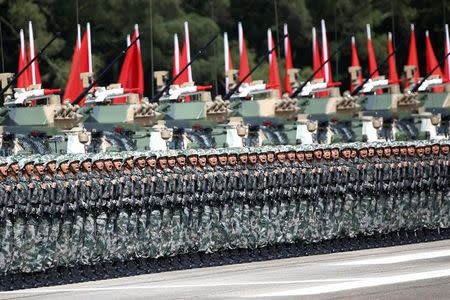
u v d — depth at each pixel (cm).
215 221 7281
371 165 7969
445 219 8306
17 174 6450
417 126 11894
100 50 15038
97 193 6731
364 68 17550
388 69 17275
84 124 9344
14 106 9062
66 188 6581
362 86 12119
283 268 6925
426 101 12444
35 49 14188
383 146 8062
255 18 17025
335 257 7438
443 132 11919
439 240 8281
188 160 7194
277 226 7544
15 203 6394
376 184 7981
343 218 7850
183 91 10012
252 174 7425
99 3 14825
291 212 7612
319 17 17300
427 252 7488
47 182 6531
